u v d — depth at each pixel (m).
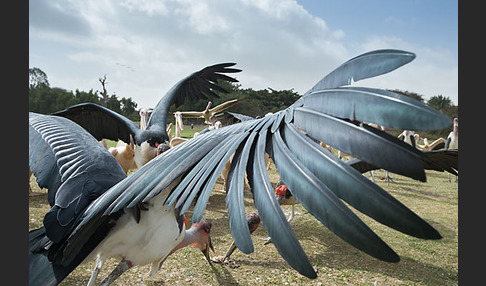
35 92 42.34
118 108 46.16
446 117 1.03
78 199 2.10
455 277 4.39
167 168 1.64
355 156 1.16
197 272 4.14
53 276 2.17
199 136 1.75
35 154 2.28
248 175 1.40
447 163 1.94
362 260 4.84
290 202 5.04
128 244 2.43
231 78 6.97
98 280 3.78
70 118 5.46
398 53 1.22
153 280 3.87
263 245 5.18
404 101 1.11
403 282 4.21
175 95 6.21
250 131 1.57
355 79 1.28
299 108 1.44
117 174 2.28
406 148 1.10
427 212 7.62
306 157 1.28
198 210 1.33
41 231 2.33
